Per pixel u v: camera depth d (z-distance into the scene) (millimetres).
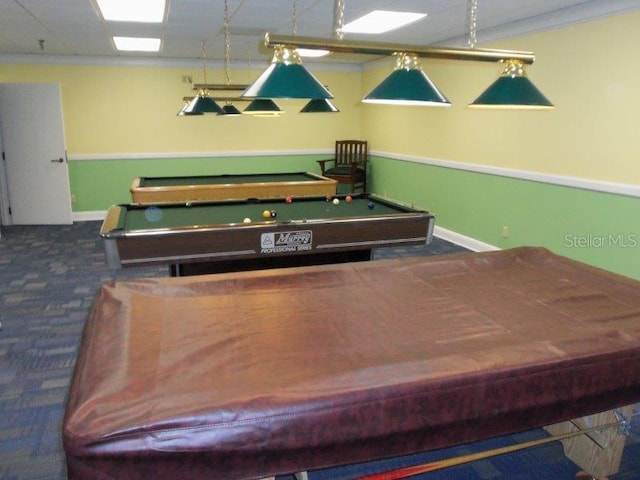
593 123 3838
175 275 3301
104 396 1259
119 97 6754
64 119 6621
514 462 2111
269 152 7512
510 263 2443
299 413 1241
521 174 4570
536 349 1508
